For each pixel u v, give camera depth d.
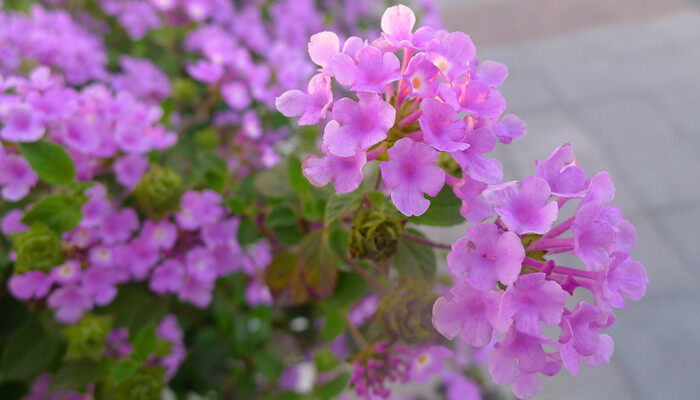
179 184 0.18
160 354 0.19
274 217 0.18
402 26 0.13
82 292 0.18
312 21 0.32
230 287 0.23
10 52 0.21
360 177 0.11
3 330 0.20
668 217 0.56
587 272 0.12
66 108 0.16
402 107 0.12
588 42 0.87
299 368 0.28
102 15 0.31
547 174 0.12
